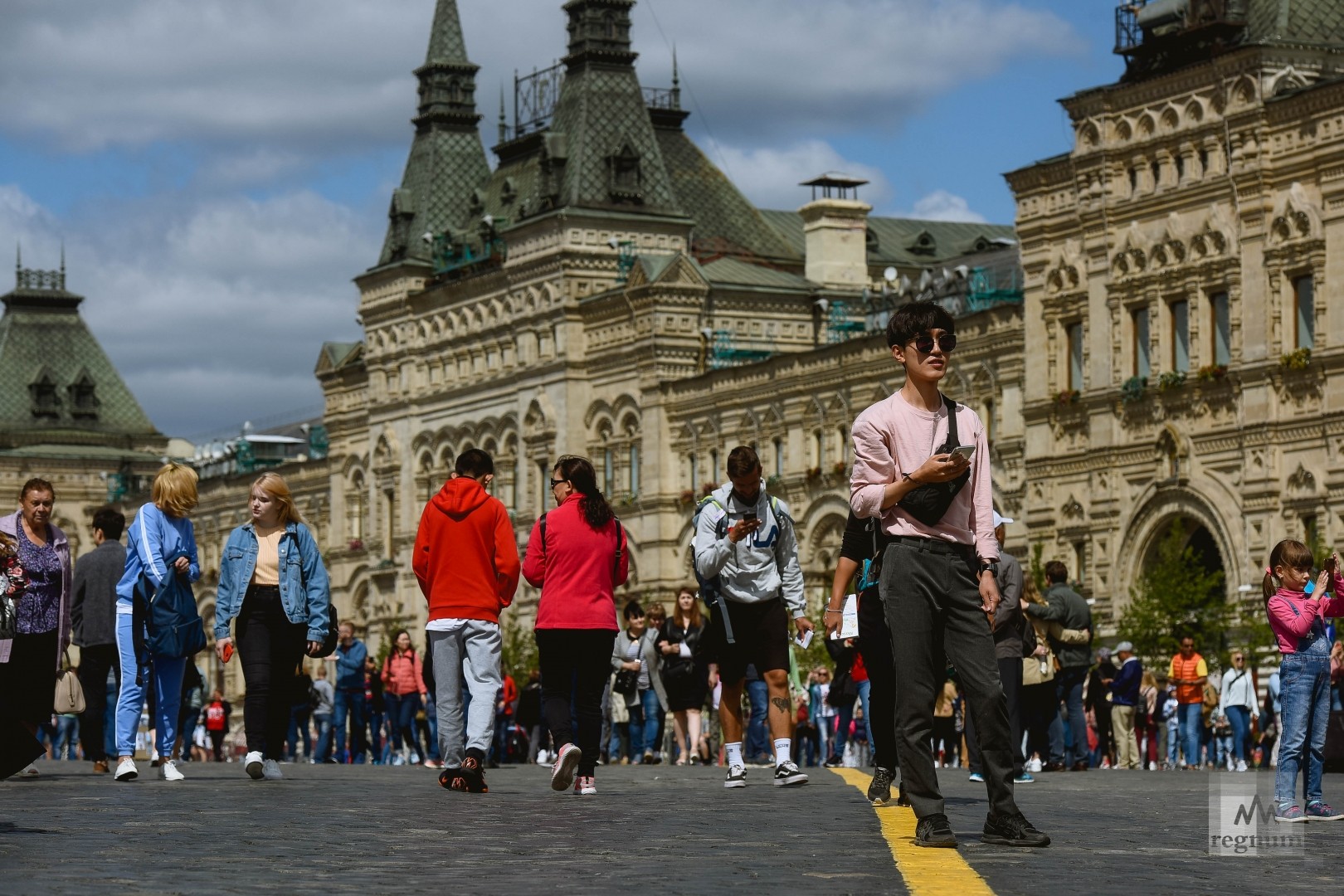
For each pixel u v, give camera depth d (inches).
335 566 6195.9
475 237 5684.1
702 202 5595.5
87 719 1590.8
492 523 1284.4
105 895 674.8
